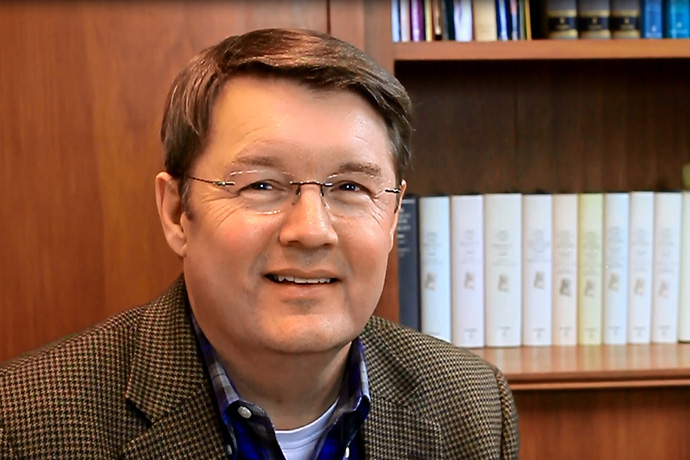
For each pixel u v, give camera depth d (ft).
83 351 3.08
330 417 3.23
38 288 4.37
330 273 2.80
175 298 3.32
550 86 5.62
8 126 4.30
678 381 4.73
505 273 5.15
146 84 4.38
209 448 2.97
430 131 5.57
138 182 4.41
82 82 4.34
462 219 5.10
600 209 5.21
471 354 3.86
